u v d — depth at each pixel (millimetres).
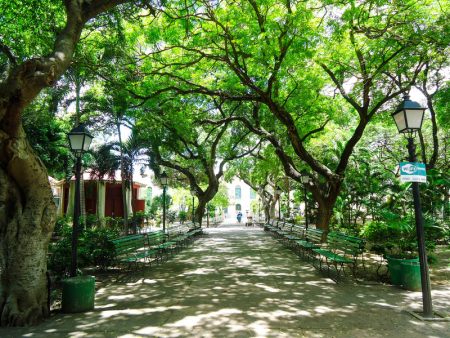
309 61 9992
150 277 7438
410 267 6195
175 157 23859
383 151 21328
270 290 6191
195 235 17609
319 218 11930
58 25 8445
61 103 14852
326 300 5516
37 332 4203
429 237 8859
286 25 8188
